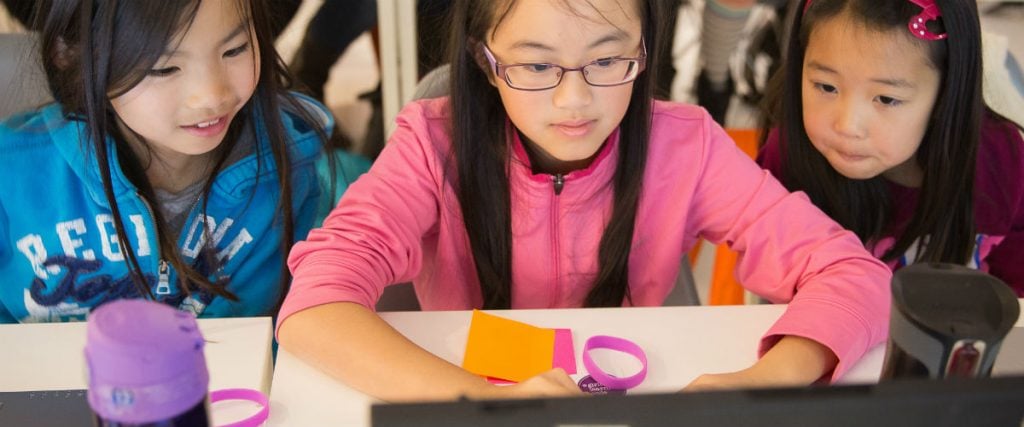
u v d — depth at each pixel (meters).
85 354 0.52
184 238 1.29
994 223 1.42
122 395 0.51
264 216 1.33
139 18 1.01
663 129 1.23
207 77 1.07
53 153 1.23
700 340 0.98
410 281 1.31
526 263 1.25
